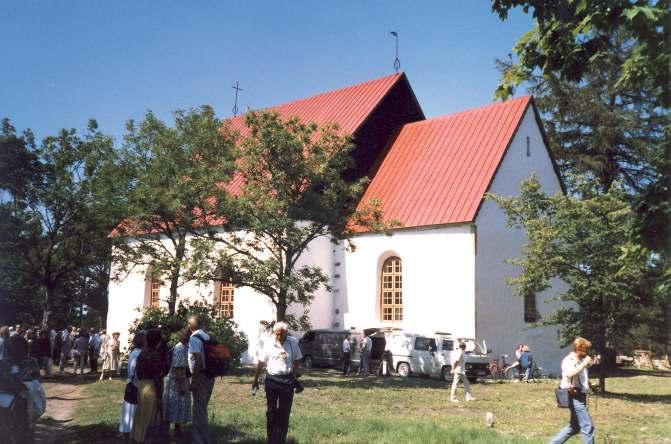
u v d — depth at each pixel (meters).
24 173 28.08
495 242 29.55
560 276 21.12
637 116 37.03
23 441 9.88
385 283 32.19
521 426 13.27
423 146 34.78
